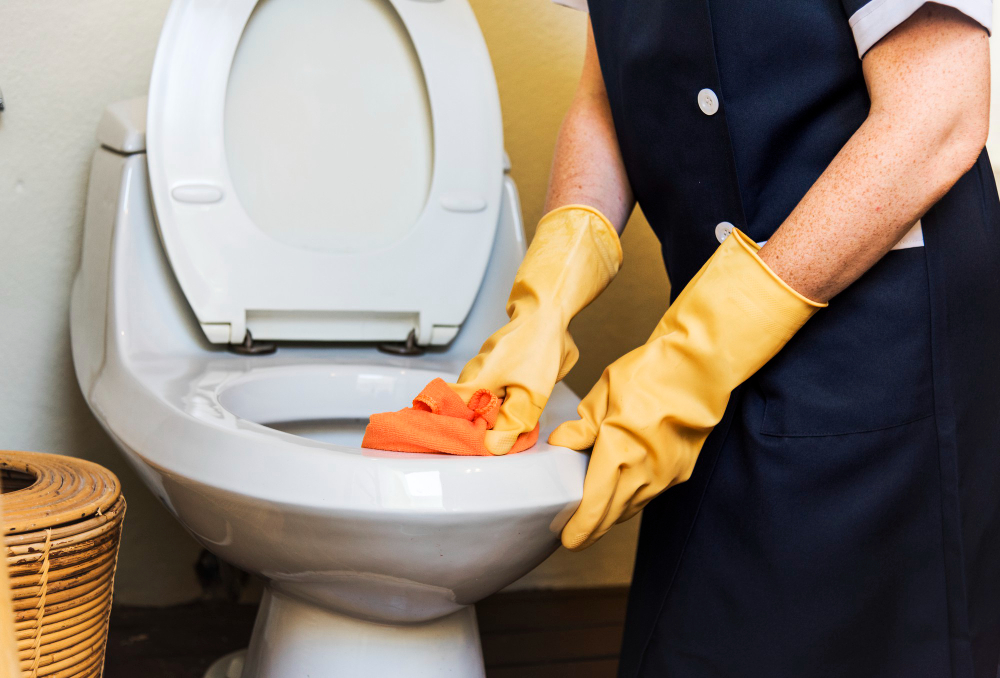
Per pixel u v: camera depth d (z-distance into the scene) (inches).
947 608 23.6
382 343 36.1
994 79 46.4
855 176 20.2
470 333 36.5
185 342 31.6
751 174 23.8
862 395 22.9
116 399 27.1
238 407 27.7
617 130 28.2
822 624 23.5
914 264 22.6
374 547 20.0
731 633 25.0
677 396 22.6
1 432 39.5
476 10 43.8
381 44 34.5
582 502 22.0
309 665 26.0
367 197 34.3
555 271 26.2
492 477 20.2
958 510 23.3
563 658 43.5
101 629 25.7
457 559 20.7
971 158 20.1
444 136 34.6
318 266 32.6
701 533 25.7
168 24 31.0
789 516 23.5
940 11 19.2
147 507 42.9
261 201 32.7
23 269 38.9
